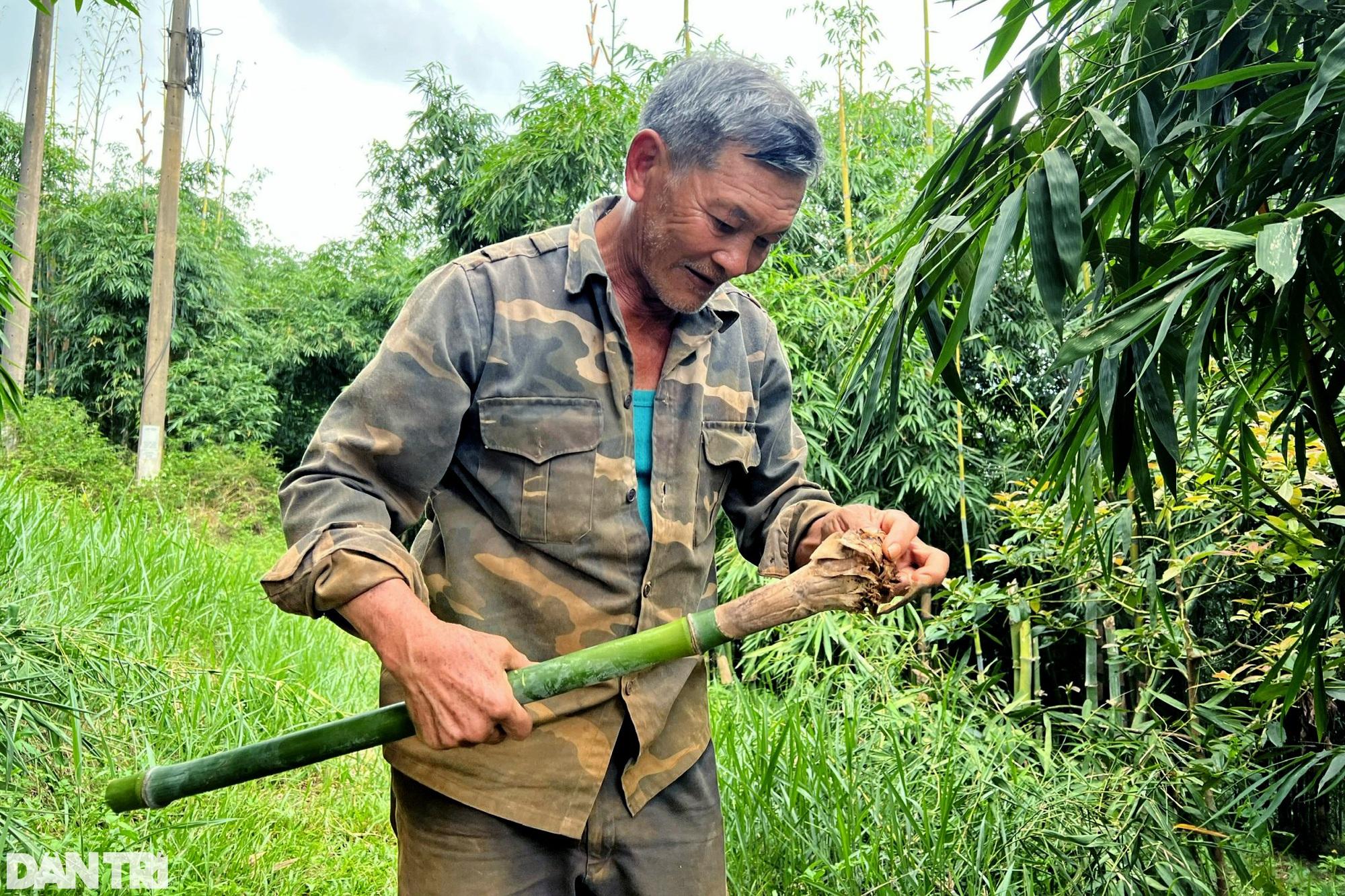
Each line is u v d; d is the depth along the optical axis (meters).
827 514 1.53
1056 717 3.07
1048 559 3.10
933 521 5.45
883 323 1.87
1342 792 3.29
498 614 1.46
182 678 3.34
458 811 1.46
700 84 1.36
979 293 1.42
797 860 2.66
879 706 3.25
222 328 13.51
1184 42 1.61
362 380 1.38
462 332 1.41
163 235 8.96
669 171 1.37
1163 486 2.52
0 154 13.45
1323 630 1.85
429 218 11.84
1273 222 1.28
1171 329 1.57
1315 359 1.61
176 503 8.60
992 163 1.71
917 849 2.57
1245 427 1.91
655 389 1.54
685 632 1.21
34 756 2.70
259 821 2.84
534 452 1.44
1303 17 1.55
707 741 1.65
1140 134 1.63
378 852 2.90
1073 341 1.37
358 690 4.28
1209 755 2.87
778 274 5.02
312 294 15.14
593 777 1.47
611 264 1.52
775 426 1.71
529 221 7.72
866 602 1.20
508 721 1.19
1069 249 1.41
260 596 4.69
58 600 3.55
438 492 1.50
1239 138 1.58
